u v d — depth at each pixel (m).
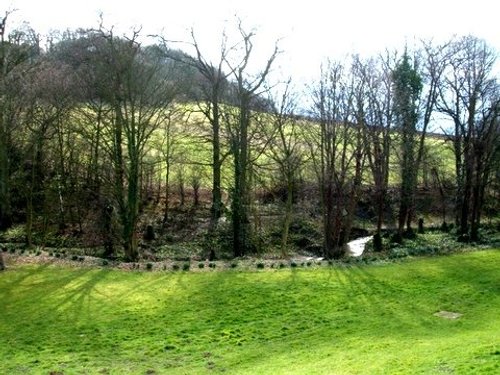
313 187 56.88
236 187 50.25
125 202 49.88
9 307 29.88
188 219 57.81
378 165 48.91
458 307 30.64
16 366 22.84
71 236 51.97
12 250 42.22
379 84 54.75
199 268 38.28
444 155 72.12
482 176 55.47
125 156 45.12
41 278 35.16
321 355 23.33
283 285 34.06
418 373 18.39
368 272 37.34
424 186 67.44
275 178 56.31
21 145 49.53
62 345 25.19
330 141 48.19
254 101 52.94
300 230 55.62
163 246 51.16
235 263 39.84
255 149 53.84
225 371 22.34
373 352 22.89
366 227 60.25
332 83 46.88
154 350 24.81
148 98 45.78
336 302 31.27
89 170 50.88
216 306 30.42
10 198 55.19
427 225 62.12
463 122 55.75
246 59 51.03
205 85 57.88
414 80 53.94
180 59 53.00
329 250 47.28
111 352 24.56
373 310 30.06
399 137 56.22
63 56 54.28
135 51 42.69
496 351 19.64
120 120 42.94
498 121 55.97
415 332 26.38
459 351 20.64
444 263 40.19
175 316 28.94
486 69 58.78
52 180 53.34
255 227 52.22
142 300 31.22
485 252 44.16
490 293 32.97
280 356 23.77
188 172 63.72
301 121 56.12
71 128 47.25
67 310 29.52
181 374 22.11
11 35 47.56
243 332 27.00
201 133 64.88
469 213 60.28
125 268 38.00
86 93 47.84
